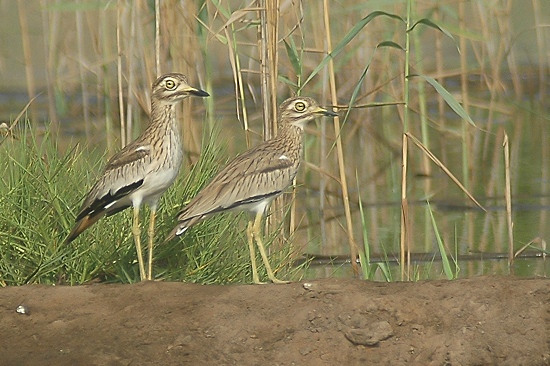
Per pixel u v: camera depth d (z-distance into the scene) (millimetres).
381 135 21453
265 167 11438
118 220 12148
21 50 25891
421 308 9844
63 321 9969
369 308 9805
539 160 20062
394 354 9492
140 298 10281
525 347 9500
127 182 11234
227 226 12188
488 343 9531
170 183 11555
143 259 11961
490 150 20719
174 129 11562
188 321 9898
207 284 10758
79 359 9445
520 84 23688
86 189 12344
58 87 21453
